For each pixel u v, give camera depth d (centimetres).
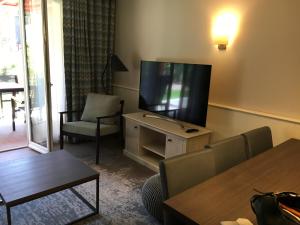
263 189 134
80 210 233
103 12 399
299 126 237
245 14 261
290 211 94
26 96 374
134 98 406
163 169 138
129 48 403
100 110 362
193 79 281
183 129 296
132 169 318
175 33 330
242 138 198
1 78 556
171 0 328
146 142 342
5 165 227
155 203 207
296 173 154
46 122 354
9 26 580
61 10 366
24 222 215
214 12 286
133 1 382
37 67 359
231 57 278
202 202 119
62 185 200
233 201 121
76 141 403
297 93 236
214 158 168
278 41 242
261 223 88
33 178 207
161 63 316
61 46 379
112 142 411
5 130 456
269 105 256
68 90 389
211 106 302
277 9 238
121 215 228
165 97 317
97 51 405
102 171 310
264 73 255
